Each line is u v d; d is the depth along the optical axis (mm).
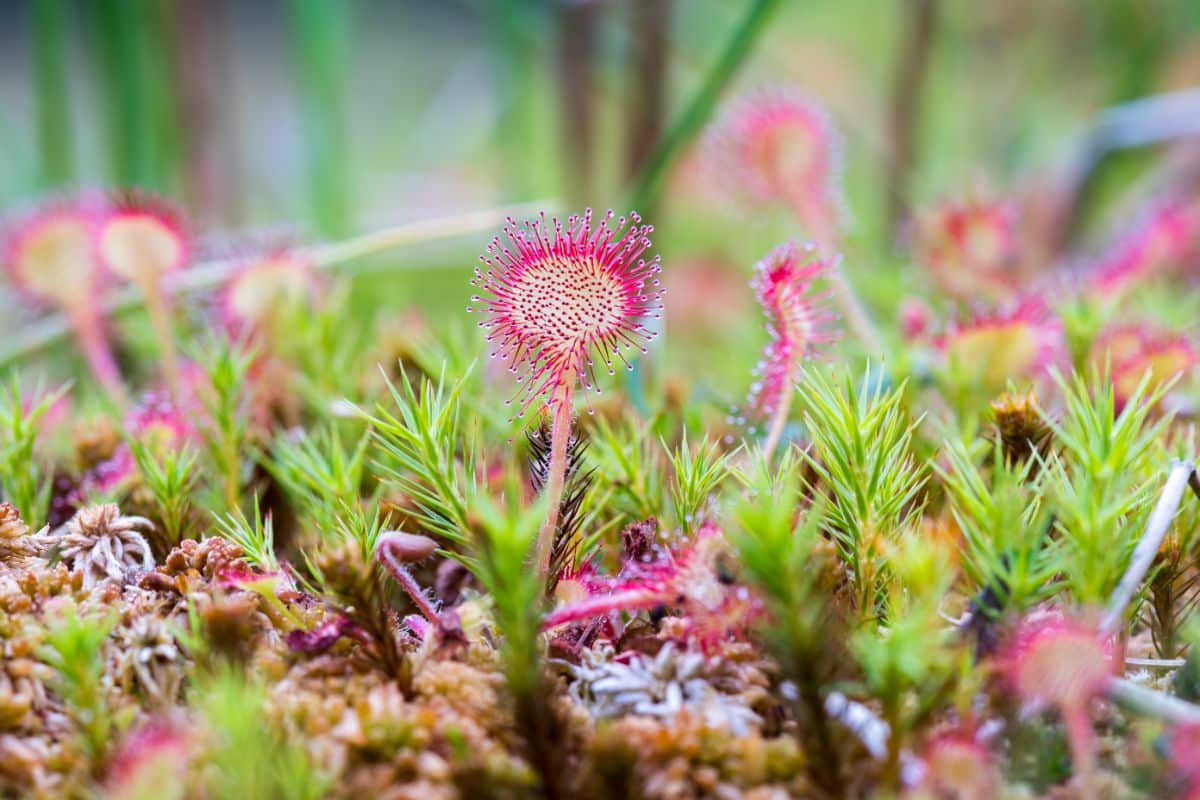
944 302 261
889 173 354
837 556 188
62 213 231
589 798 169
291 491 210
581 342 185
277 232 253
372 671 179
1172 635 189
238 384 215
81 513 193
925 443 212
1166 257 261
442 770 170
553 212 249
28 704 174
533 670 170
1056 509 185
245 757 166
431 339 238
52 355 262
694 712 175
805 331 199
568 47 333
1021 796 171
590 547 198
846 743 172
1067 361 228
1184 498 193
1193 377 230
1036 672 170
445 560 201
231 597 182
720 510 188
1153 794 173
